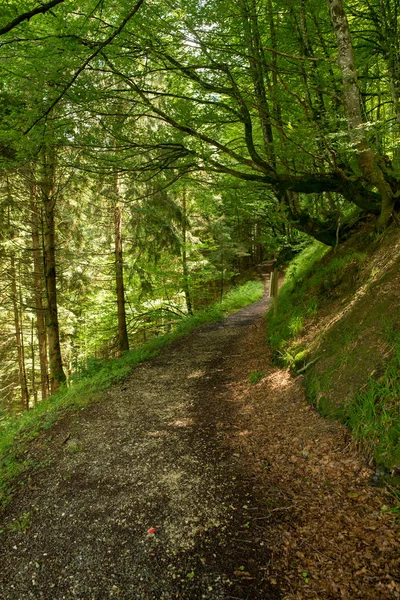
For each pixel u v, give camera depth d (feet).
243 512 9.61
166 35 17.80
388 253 16.52
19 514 10.71
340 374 13.39
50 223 28.76
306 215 25.17
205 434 14.66
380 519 8.16
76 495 11.34
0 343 51.19
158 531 9.32
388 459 9.41
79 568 8.43
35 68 14.10
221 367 24.48
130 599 7.46
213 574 7.80
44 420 18.22
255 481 10.90
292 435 12.86
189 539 8.92
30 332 54.60
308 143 16.72
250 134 19.20
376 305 14.16
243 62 20.29
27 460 14.08
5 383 58.03
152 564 8.29
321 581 7.07
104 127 18.66
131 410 18.28
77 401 20.12
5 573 8.52
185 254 51.39
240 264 93.86
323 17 20.49
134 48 16.66
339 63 14.88
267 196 31.09
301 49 18.83
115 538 9.27
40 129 15.87
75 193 31.17
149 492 11.07
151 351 32.14
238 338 33.12
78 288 38.27
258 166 19.67
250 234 68.03
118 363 28.37
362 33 21.84
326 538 8.11
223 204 32.14
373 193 19.92
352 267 20.07
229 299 58.80
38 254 35.19
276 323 26.55
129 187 32.91
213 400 18.56
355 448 10.64
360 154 16.83
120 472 12.41
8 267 37.17
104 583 7.93
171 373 24.52
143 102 18.45
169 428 15.65
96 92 16.58
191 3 16.29
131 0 14.33
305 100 18.45
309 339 18.62
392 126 16.40
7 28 8.66
